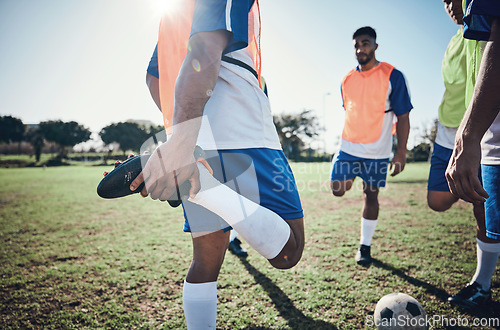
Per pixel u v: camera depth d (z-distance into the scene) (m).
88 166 33.22
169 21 1.22
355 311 1.88
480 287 1.92
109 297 2.14
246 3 0.95
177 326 1.78
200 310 1.22
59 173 18.89
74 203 6.42
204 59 0.82
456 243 3.12
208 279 1.25
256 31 1.30
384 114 2.86
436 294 2.06
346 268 2.53
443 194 2.41
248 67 1.21
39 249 3.24
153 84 1.47
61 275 2.52
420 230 3.63
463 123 0.99
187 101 0.80
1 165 34.84
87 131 41.97
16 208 5.82
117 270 2.62
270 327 1.75
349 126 3.00
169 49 1.22
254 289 2.20
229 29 0.86
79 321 1.85
